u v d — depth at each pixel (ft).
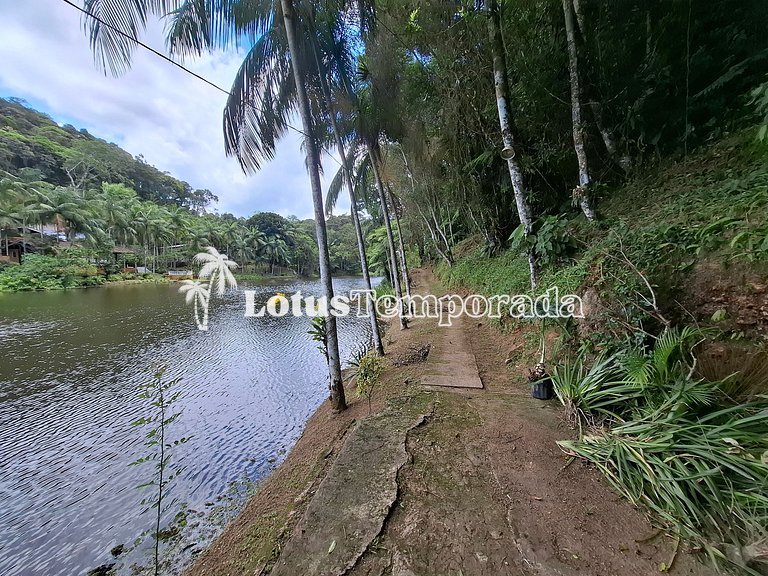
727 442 5.16
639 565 4.41
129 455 12.96
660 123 14.58
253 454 12.48
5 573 8.02
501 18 15.34
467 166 20.67
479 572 4.47
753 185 8.55
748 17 12.44
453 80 18.21
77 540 8.89
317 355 26.27
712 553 4.35
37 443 13.99
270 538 6.27
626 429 6.61
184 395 18.74
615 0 13.93
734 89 12.69
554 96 15.37
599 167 16.85
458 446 7.66
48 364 24.66
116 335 33.53
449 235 43.19
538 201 18.85
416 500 5.94
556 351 10.94
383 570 4.61
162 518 9.42
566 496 5.77
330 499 6.16
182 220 115.75
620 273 9.24
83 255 83.92
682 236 8.48
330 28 13.62
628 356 7.67
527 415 8.87
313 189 11.19
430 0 15.93
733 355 6.42
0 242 77.87
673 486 5.16
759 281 6.70
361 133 17.02
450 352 15.72
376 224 74.13
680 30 13.48
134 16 8.95
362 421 9.31
